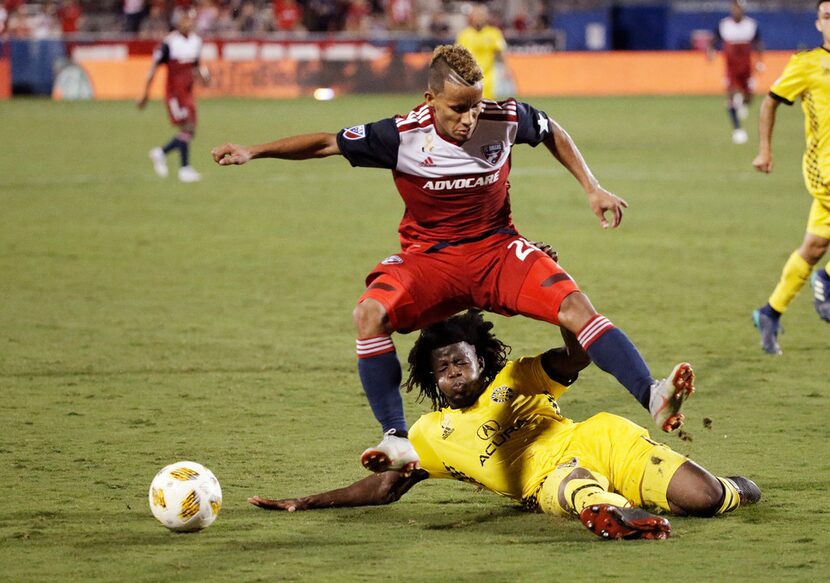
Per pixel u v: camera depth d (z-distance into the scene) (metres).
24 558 15.34
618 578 14.32
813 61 27.69
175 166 70.44
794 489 18.25
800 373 26.73
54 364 27.61
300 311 33.66
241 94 118.62
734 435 21.69
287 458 20.42
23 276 38.59
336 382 26.09
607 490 16.89
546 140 18.14
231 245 44.75
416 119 17.28
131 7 126.44
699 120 97.56
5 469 19.67
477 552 15.50
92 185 61.66
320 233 47.66
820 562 14.81
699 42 133.88
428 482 19.23
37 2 134.88
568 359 17.41
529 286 17.12
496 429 17.39
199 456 20.50
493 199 17.66
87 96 118.19
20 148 77.31
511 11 143.38
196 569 14.88
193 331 31.17
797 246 44.44
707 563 14.81
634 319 32.44
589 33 134.38
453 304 17.75
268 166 72.75
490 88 83.81
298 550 15.66
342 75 120.50
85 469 19.69
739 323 32.06
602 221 18.17
